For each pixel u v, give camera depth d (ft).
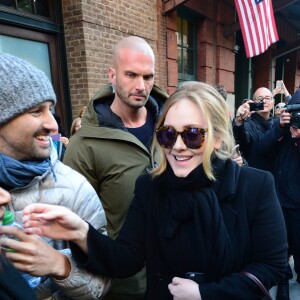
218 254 2.95
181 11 18.12
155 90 5.86
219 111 3.15
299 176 7.19
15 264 2.56
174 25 17.03
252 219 3.16
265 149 7.75
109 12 12.87
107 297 4.75
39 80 2.72
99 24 12.44
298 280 7.89
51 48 12.17
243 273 2.99
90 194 3.35
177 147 3.08
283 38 29.99
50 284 3.16
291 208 7.23
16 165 2.74
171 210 3.22
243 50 26.05
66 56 12.40
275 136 7.43
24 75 2.62
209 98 3.13
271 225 3.12
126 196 4.76
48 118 2.82
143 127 5.40
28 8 11.12
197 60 20.02
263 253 3.11
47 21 11.66
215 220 2.99
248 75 26.48
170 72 17.06
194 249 3.13
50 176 3.07
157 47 16.02
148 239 3.42
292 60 33.40
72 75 12.46
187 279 3.01
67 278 2.85
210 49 20.06
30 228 2.61
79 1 11.57
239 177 3.28
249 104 8.52
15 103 2.57
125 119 5.28
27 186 2.90
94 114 5.01
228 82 22.08
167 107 3.26
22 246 2.56
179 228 3.19
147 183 3.63
